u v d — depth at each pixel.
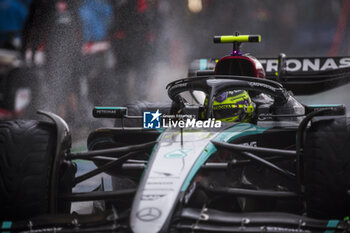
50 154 13.16
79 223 11.89
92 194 13.52
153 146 14.05
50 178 13.04
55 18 34.59
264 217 11.75
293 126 16.19
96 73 38.72
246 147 13.98
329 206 12.16
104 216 12.01
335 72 29.17
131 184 18.58
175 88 16.61
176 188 11.70
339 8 53.81
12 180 12.40
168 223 10.93
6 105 28.41
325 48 54.69
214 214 11.82
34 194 12.51
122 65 40.84
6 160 12.55
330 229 11.41
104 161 16.14
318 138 12.74
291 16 54.00
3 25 26.23
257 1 52.56
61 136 13.36
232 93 16.41
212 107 15.54
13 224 12.04
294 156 13.73
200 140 13.87
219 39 20.88
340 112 14.97
